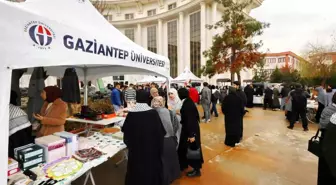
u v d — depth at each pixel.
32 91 3.19
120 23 30.92
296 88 6.27
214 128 6.39
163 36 28.77
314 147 2.10
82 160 1.84
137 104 2.09
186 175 3.03
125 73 4.30
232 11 12.19
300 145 4.61
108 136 2.74
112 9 31.69
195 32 24.42
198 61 24.11
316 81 21.86
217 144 4.70
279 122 7.38
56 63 1.55
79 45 1.80
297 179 2.95
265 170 3.26
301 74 24.70
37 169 1.62
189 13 25.12
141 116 2.01
